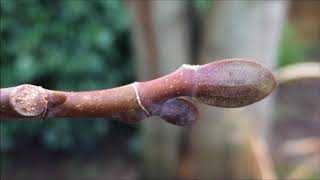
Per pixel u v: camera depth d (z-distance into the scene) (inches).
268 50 18.2
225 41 17.8
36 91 3.5
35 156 28.6
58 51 26.1
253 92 3.5
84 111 3.6
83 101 3.5
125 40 27.1
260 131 19.0
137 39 19.6
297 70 17.1
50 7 26.0
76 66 26.2
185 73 3.5
